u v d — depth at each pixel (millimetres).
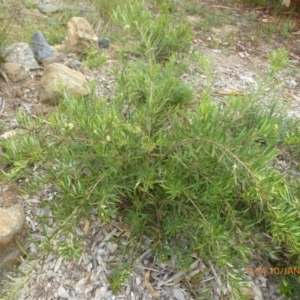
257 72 4770
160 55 3783
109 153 2074
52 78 3426
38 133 2453
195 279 2418
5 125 3158
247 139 2098
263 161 2006
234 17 6527
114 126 2061
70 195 2107
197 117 2072
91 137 2127
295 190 2395
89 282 2379
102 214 2023
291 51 5672
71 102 2406
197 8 6445
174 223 2242
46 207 2625
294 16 6895
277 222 1964
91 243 2498
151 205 2438
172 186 2047
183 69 3391
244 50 5453
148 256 2461
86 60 3963
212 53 5148
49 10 5680
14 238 2340
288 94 4367
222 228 2094
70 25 4379
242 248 2174
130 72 2789
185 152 2121
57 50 4398
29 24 5125
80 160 2314
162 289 2385
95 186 2121
